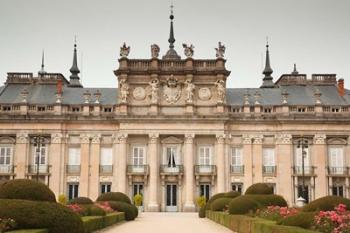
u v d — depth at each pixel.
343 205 22.64
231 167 62.47
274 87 70.31
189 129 62.28
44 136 62.94
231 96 67.38
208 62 64.06
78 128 63.34
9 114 62.53
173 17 71.88
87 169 62.50
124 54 63.84
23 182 22.84
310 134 62.72
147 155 62.56
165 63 64.12
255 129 63.19
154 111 62.47
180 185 61.88
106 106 63.84
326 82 69.25
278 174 62.25
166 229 33.44
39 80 68.94
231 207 36.16
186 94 63.16
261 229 23.92
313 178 62.09
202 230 32.78
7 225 19.17
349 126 62.78
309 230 19.67
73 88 68.94
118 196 48.44
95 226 30.62
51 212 20.72
